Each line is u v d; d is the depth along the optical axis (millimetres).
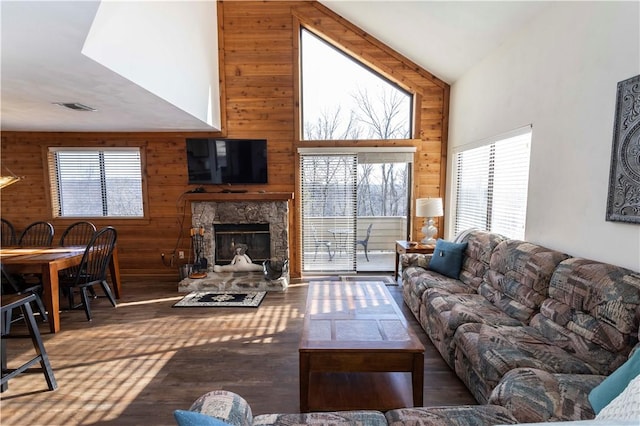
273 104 4598
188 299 3893
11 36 1615
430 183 4730
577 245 2312
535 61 2754
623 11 1930
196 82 3607
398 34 4121
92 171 4777
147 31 2516
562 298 2062
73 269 3535
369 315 2352
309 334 2059
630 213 1880
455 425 1292
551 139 2566
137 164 4762
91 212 4840
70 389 2199
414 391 1918
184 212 4762
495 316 2389
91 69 2053
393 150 4625
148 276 4824
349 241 4859
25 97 2713
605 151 2068
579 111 2281
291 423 1334
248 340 2883
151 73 2574
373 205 4965
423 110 4633
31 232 4707
